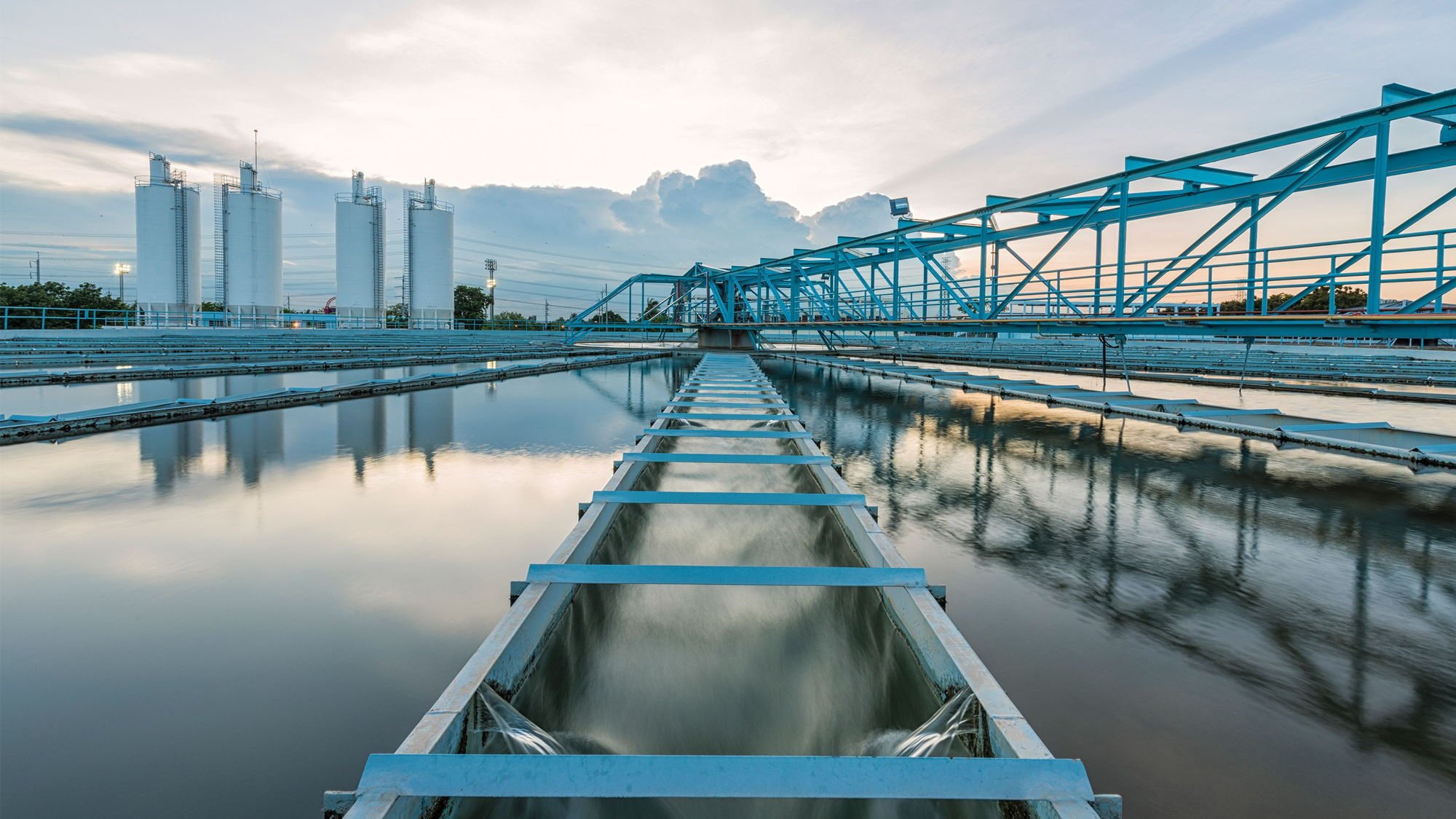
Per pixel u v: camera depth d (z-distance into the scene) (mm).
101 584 3951
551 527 5148
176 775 2285
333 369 20766
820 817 2201
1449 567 4398
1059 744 2508
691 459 5973
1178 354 29078
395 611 3615
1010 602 3824
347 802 1720
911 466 7691
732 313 37062
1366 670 3062
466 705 2131
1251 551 4715
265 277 53188
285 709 2682
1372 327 8414
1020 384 16812
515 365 23312
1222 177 11945
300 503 5777
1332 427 9422
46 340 27328
